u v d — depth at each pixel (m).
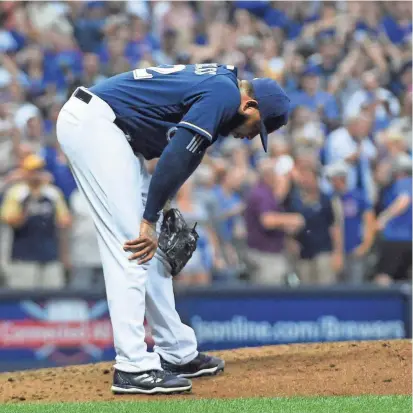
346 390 17.83
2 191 35.00
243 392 17.81
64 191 37.03
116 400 17.14
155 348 19.22
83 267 35.25
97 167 17.30
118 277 17.50
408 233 39.97
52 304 32.31
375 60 49.38
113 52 44.81
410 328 35.06
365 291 34.75
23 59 42.69
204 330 32.97
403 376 18.80
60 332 32.34
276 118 17.52
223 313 33.25
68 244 35.19
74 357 32.38
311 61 47.91
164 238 18.47
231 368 20.27
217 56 46.91
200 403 16.09
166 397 17.44
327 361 20.44
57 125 17.58
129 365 17.61
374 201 40.53
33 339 32.12
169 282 18.94
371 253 39.81
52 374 20.61
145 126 17.39
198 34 47.75
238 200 38.41
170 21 47.41
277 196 36.69
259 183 36.75
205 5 48.72
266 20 49.62
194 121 16.44
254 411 15.18
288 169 38.97
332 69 47.88
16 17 44.06
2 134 37.59
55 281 34.81
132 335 17.58
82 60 43.94
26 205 34.38
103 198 17.39
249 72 47.16
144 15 46.94
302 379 18.80
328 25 50.06
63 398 17.81
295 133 42.94
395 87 49.62
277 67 47.09
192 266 35.62
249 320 33.53
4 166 36.81
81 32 44.78
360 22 50.78
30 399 17.88
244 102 17.23
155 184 16.70
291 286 34.06
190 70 17.31
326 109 45.50
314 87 46.06
